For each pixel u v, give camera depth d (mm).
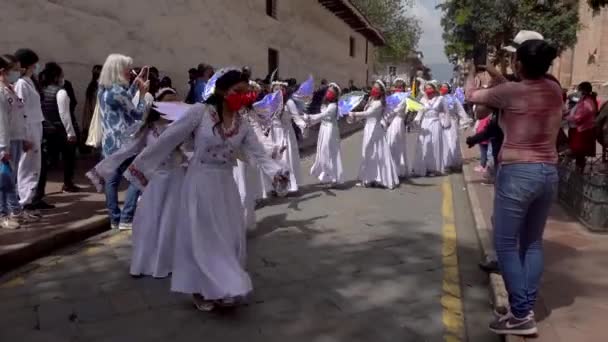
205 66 9820
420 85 11703
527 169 3438
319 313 4195
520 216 3514
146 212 4879
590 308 4020
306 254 5551
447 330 3955
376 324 4027
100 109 6168
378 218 7066
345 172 10891
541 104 3402
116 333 3855
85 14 9734
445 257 5527
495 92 3535
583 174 6512
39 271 5023
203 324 4004
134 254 4914
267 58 18062
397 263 5328
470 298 4555
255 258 5406
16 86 5984
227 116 3986
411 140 16484
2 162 5688
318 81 24844
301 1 21719
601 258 5070
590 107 8930
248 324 4004
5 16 8305
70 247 5703
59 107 7070
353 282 4824
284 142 8273
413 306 4352
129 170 4035
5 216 5879
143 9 11164
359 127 22219
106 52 10266
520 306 3564
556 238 5723
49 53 9078
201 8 13367
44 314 4141
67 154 7508
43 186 6637
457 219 7164
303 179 10008
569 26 14727
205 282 3930
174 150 4434
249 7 16375
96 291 4586
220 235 3963
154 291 4590
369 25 29812
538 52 3418
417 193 8828
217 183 3996
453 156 11133
